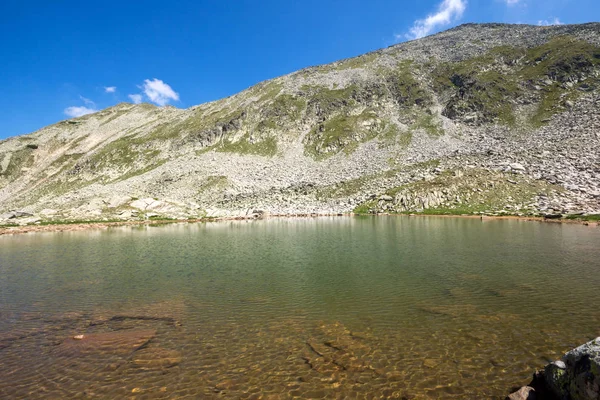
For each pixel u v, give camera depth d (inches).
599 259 919.0
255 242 1440.7
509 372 374.6
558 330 470.6
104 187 4906.5
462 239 1338.6
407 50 7278.5
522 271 799.1
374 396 339.9
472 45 6545.3
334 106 5841.5
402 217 2559.1
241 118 5969.5
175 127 6560.0
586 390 276.8
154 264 1007.6
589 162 2620.6
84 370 398.9
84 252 1277.1
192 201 3973.9
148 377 381.7
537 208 2225.6
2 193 6087.6
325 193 3686.0
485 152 3408.0
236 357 423.2
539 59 5226.4
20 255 1229.1
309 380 370.3
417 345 442.0
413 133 4702.3
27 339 485.4
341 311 569.3
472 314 538.3
